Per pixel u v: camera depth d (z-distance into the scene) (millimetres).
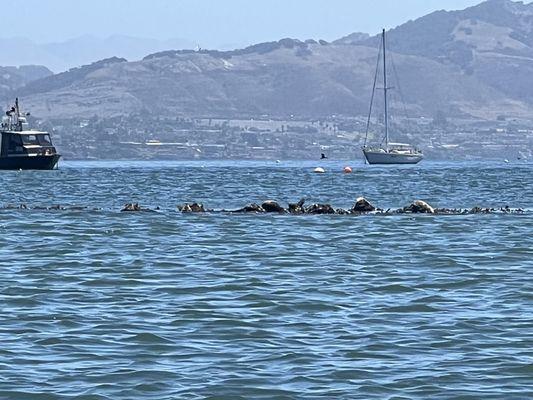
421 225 106188
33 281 68125
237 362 46156
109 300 60781
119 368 45125
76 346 48844
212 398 41344
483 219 113250
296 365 45719
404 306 58938
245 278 69625
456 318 55406
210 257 81125
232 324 53781
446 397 41500
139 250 85938
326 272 72812
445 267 75562
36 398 41188
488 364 45875
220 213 120188
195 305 58938
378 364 45969
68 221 111625
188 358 46844
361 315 56312
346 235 96875
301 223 107688
